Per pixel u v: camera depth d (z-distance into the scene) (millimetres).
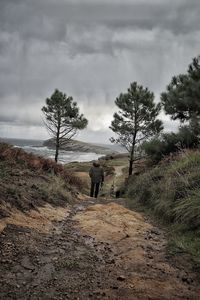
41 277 3719
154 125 23344
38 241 4949
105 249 5094
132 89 23516
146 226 6965
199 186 7652
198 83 15211
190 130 16219
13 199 6480
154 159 17625
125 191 17844
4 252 4215
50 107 25406
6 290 3287
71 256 4543
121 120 23750
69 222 6836
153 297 3518
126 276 4035
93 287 3631
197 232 5840
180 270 4406
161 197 9016
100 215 7590
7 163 11086
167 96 17703
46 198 8336
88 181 28328
